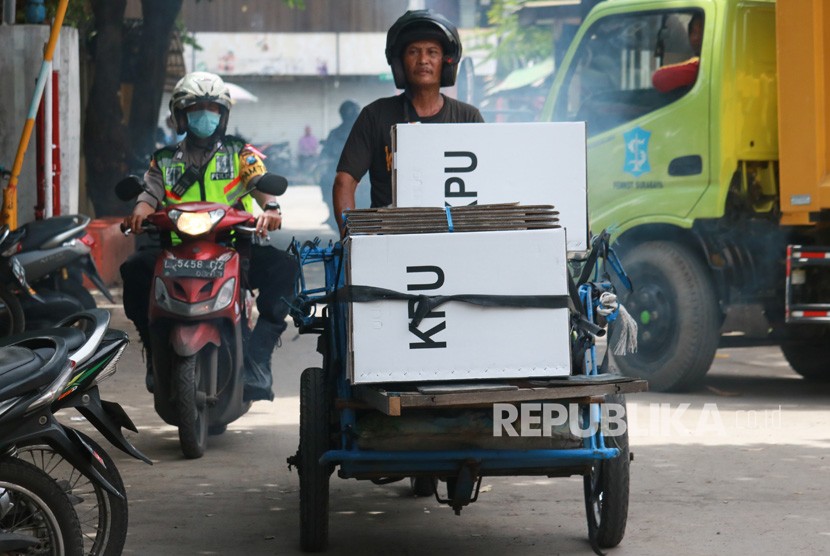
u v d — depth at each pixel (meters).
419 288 5.97
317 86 66.62
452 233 5.98
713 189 11.84
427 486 8.15
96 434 10.05
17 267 12.26
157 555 6.77
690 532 7.17
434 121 7.67
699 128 11.95
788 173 11.58
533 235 6.02
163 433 10.13
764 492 8.12
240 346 9.12
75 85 16.31
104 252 19.97
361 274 5.95
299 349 14.91
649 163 12.27
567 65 12.95
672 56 12.23
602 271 7.05
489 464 6.36
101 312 6.05
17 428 5.51
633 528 7.26
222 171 9.22
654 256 12.05
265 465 8.98
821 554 6.73
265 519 7.54
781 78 11.58
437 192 6.69
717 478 8.52
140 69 24.11
